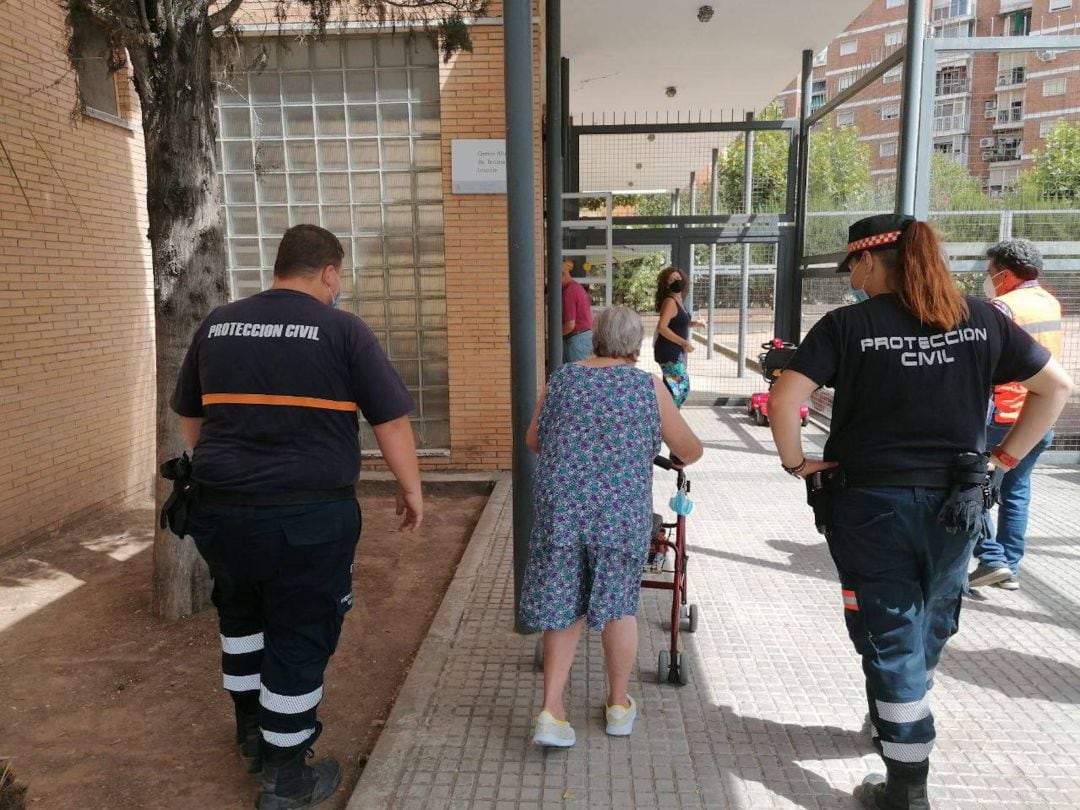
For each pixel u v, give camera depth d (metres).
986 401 2.46
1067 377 2.51
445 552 5.61
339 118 7.29
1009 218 7.41
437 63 7.14
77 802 2.86
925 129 7.10
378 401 2.65
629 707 3.08
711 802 2.70
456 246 7.22
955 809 2.66
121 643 4.11
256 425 2.52
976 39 6.93
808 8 8.34
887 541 2.41
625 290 19.22
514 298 3.62
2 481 5.38
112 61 4.45
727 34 9.22
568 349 8.54
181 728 3.34
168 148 4.00
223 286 4.28
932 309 2.37
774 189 10.80
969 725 3.18
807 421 9.66
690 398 11.06
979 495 2.35
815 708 3.30
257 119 7.32
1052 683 3.51
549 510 2.78
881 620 2.46
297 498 2.53
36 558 5.40
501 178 7.07
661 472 7.50
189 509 2.57
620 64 10.52
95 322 6.36
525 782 2.80
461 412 7.45
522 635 3.96
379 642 4.19
